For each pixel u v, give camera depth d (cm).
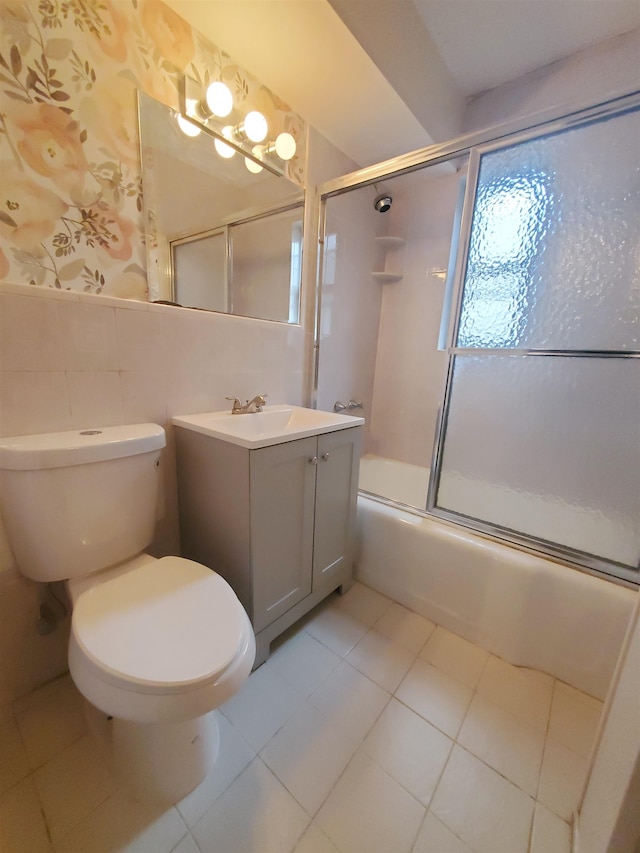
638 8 128
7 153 84
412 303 224
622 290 122
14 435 92
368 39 117
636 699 55
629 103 109
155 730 78
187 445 121
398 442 243
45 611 103
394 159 150
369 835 76
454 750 94
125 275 109
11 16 81
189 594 86
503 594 120
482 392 148
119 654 68
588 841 67
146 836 75
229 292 139
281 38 115
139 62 103
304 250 170
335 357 205
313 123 158
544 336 136
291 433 110
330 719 101
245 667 72
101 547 96
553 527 136
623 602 104
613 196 120
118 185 104
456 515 150
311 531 128
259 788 84
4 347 88
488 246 141
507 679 115
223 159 129
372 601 150
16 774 85
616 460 125
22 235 88
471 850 75
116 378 109
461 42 146
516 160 132
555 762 91
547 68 157
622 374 122
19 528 88
